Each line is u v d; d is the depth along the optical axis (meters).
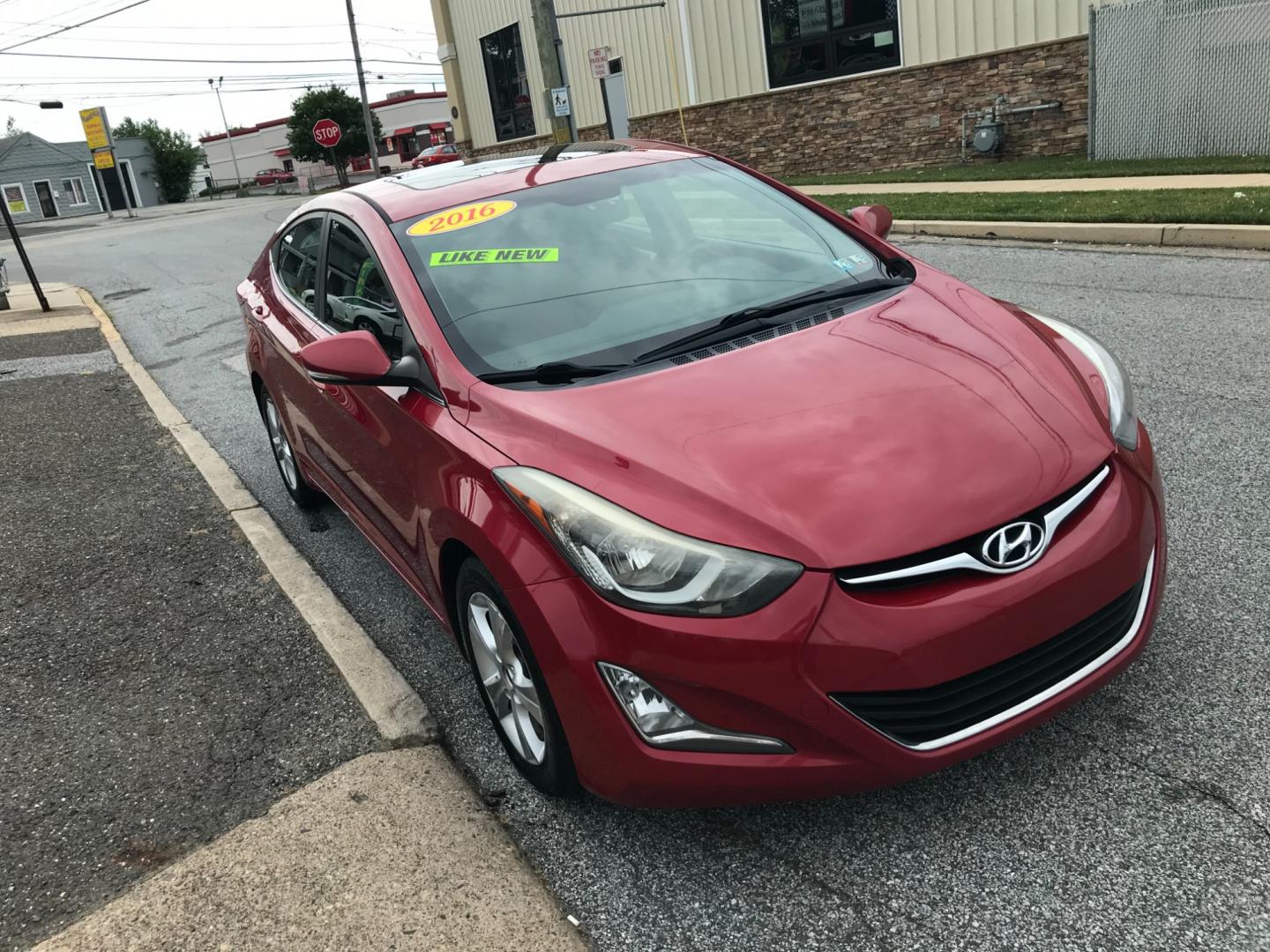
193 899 2.51
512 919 2.33
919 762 2.21
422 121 60.66
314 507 5.25
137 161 73.69
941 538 2.18
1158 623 3.09
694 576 2.18
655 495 2.31
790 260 3.43
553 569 2.33
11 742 3.35
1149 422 4.68
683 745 2.22
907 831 2.43
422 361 3.02
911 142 16.33
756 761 2.19
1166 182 10.63
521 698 2.65
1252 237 7.73
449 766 2.95
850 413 2.50
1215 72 12.09
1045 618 2.24
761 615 2.13
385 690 3.37
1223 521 3.67
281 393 4.58
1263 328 5.80
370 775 2.92
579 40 22.50
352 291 3.65
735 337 2.97
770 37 17.98
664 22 19.92
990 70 14.87
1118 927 2.09
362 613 4.04
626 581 2.22
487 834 2.63
